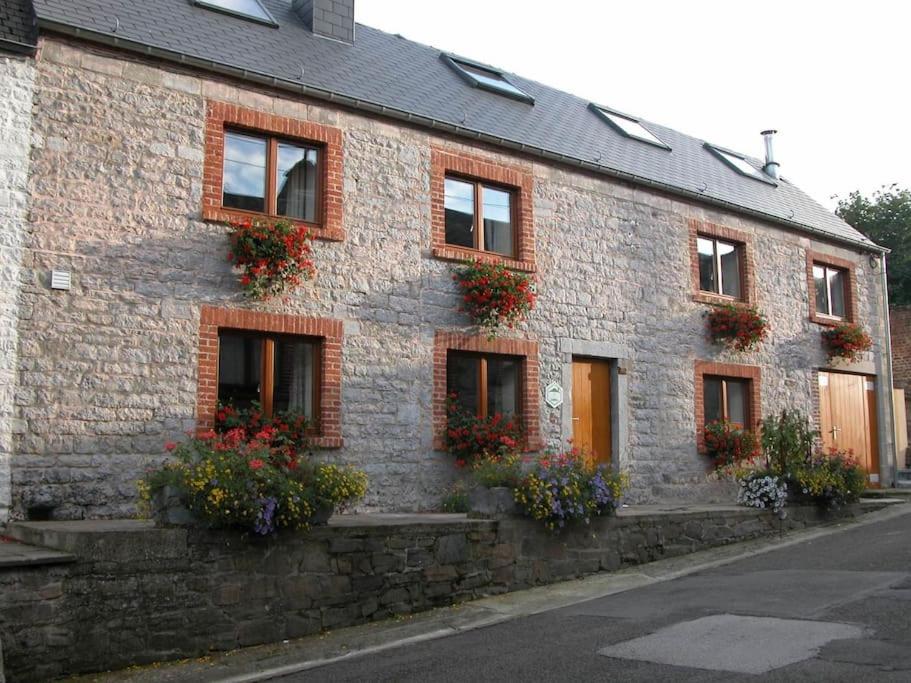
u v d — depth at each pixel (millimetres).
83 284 9062
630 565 10242
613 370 13477
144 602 6848
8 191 8727
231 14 11977
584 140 14422
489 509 9312
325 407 10453
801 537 11859
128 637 6750
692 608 7734
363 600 7988
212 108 10102
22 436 8570
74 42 9344
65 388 8844
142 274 9422
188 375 9562
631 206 14000
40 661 6383
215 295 9844
